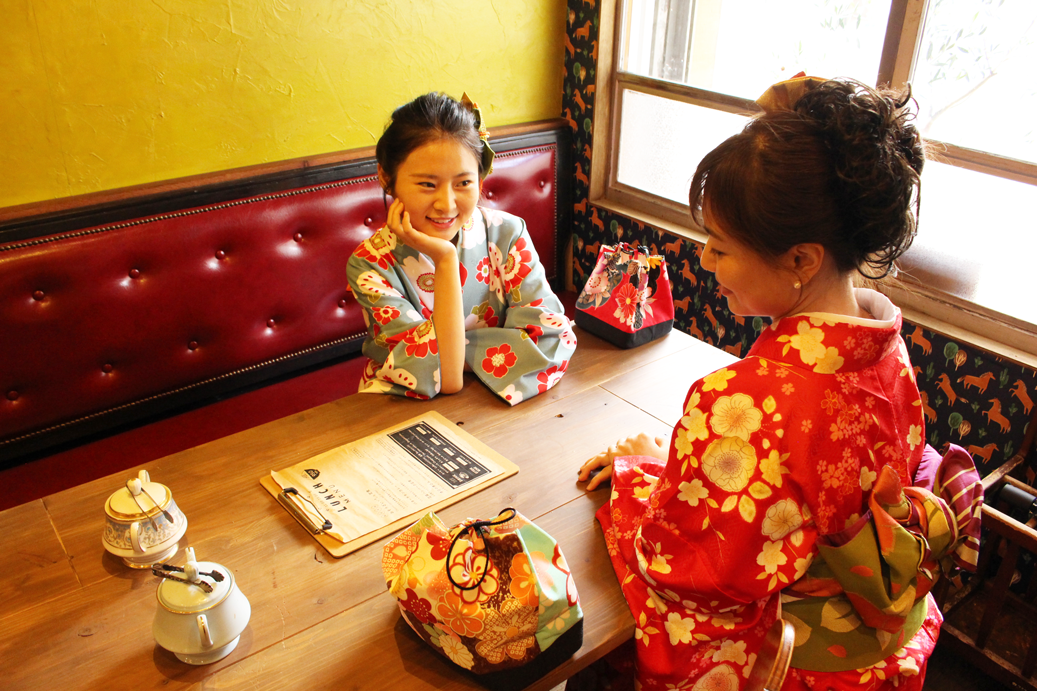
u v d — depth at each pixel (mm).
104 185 1925
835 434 884
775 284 887
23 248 1771
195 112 1998
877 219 824
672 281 2549
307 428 1396
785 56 2109
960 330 1852
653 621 998
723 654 968
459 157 1357
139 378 2008
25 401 1856
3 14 1681
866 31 1914
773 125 824
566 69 2660
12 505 1702
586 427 1402
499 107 2582
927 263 1915
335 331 2320
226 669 923
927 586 976
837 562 911
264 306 2158
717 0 2232
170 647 911
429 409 1463
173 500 1130
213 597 921
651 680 1003
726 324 2410
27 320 1799
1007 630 1674
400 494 1219
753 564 913
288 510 1189
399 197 1411
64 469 1812
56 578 1062
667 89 2414
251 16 1988
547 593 883
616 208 2689
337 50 2158
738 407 896
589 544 1126
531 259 1656
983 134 1750
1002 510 1674
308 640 963
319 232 2195
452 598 873
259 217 2078
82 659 939
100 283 1877
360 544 1112
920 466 1070
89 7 1772
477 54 2443
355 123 2273
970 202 1796
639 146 2600
